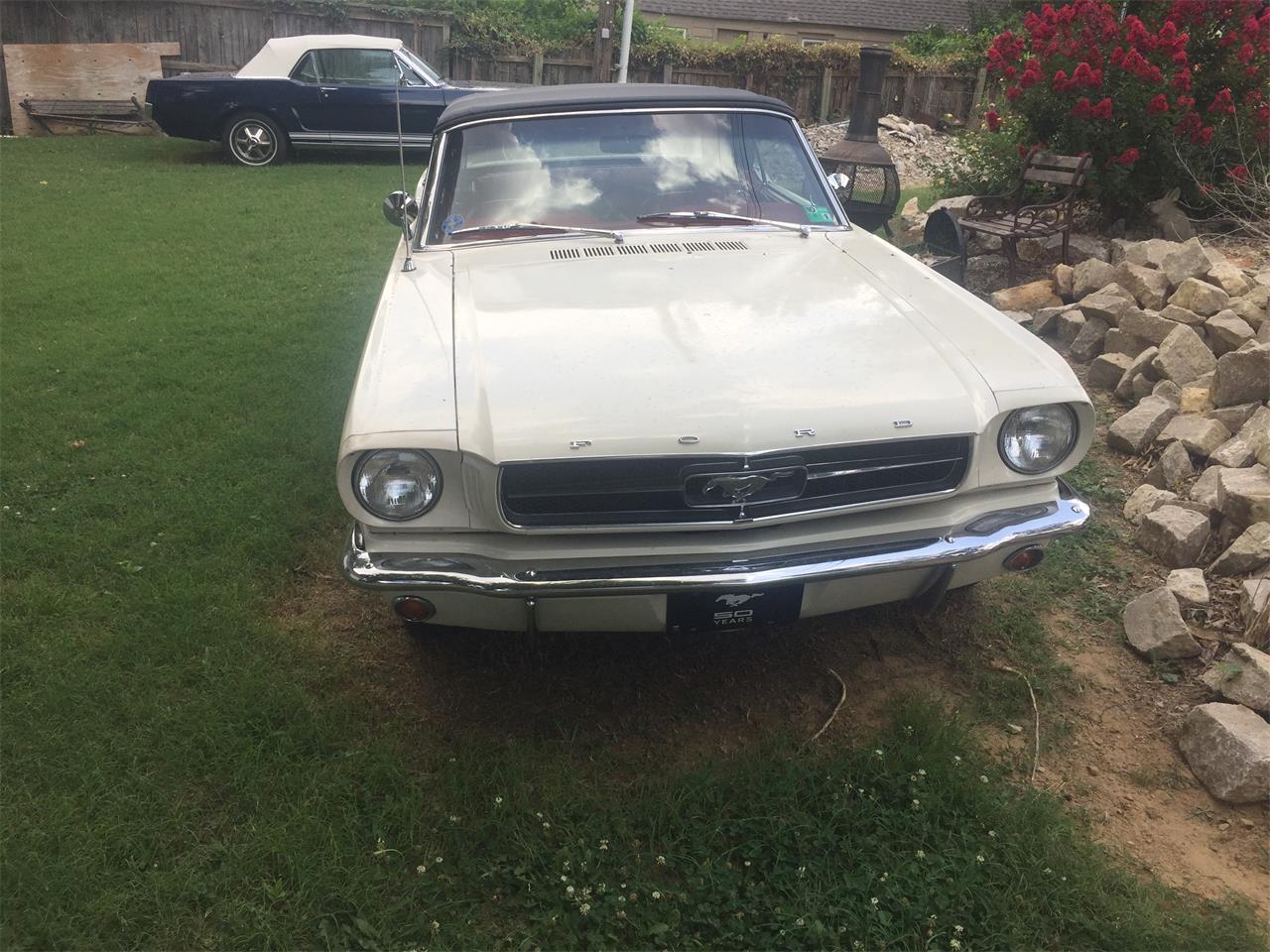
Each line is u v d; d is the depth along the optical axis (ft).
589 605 9.11
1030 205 23.35
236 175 40.40
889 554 9.14
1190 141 21.93
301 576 12.76
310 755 9.71
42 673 10.62
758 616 9.40
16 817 8.82
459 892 8.32
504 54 53.78
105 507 14.10
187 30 52.01
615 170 13.46
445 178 13.44
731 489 8.76
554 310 10.53
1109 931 7.80
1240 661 10.19
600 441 8.59
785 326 10.19
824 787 9.12
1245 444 13.37
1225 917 7.92
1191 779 9.46
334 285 25.27
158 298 23.90
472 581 8.76
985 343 10.05
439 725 10.28
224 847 8.54
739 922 7.91
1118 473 14.52
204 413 17.15
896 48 61.57
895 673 11.02
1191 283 16.55
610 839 8.73
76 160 42.75
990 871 8.30
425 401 8.98
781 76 55.52
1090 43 22.61
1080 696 10.55
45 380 18.70
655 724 10.32
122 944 7.79
